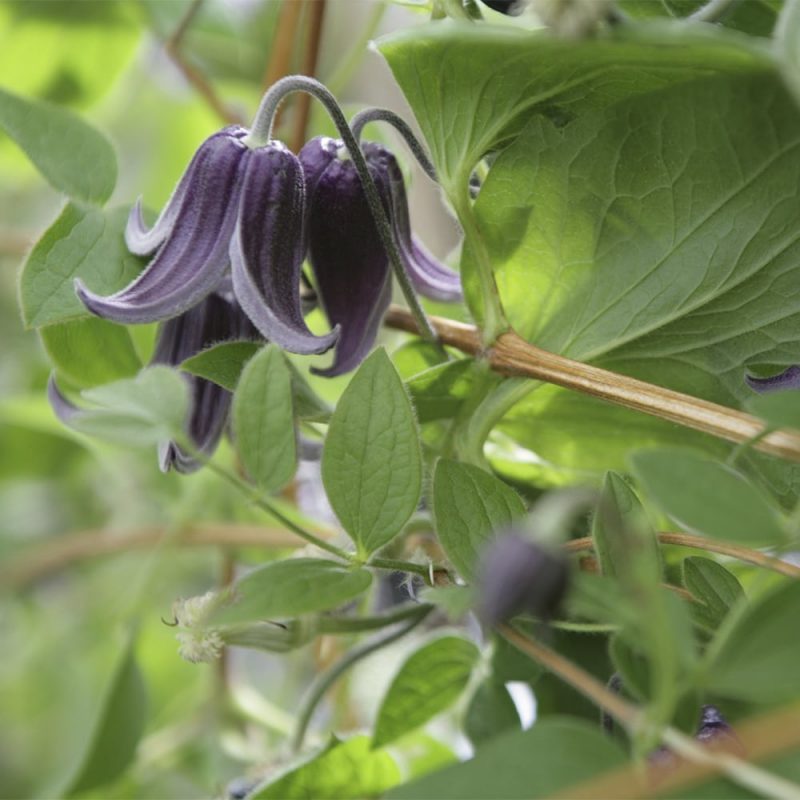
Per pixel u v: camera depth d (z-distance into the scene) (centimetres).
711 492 57
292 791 68
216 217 64
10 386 110
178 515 84
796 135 62
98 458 93
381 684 83
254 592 60
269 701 98
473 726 70
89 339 69
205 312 66
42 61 94
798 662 56
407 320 70
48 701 102
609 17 58
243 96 102
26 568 93
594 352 66
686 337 65
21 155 103
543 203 64
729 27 67
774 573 59
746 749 55
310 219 66
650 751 56
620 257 65
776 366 65
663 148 63
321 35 76
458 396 67
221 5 99
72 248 66
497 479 62
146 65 106
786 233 63
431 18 66
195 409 66
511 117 63
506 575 56
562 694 69
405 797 56
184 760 82
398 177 67
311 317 75
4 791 102
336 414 61
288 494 82
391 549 68
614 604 56
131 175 112
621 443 69
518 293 66
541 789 56
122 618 90
